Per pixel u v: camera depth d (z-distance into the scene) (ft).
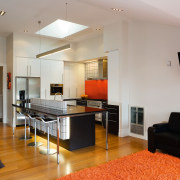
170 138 11.71
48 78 23.45
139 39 16.55
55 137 14.82
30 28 19.25
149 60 15.80
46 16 15.88
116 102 17.67
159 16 11.68
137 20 16.14
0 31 20.43
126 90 17.42
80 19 16.56
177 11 9.75
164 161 11.14
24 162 11.31
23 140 15.97
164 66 14.71
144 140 16.01
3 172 10.00
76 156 12.28
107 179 9.04
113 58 17.92
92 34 21.24
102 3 12.00
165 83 14.66
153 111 15.55
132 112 17.29
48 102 15.21
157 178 9.11
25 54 21.57
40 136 17.02
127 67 17.47
